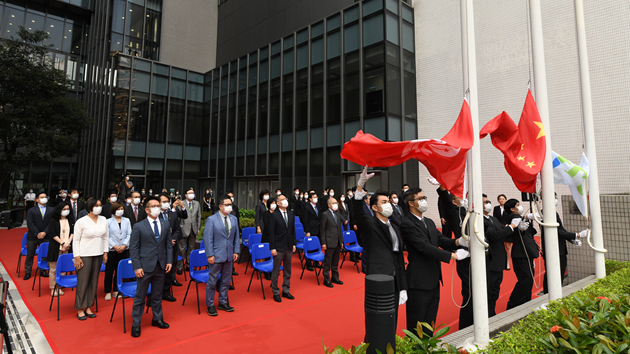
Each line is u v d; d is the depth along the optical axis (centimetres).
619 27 989
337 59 1552
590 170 544
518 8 1204
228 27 2506
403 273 355
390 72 1385
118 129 1997
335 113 1540
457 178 316
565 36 1092
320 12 1806
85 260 507
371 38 1427
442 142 298
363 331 460
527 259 500
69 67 2725
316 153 1606
